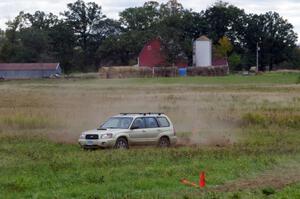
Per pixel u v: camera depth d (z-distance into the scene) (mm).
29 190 21297
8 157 30547
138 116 37812
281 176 25266
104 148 35469
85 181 22906
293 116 53812
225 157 31078
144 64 182875
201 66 186250
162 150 34031
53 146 37062
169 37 185500
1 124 50156
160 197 19906
